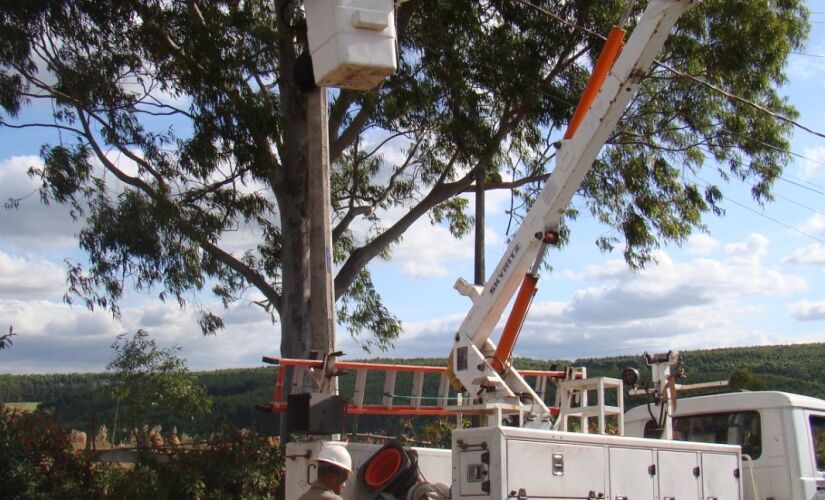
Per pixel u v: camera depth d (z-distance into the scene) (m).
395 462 7.09
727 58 16.02
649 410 8.50
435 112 16.17
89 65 14.23
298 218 14.41
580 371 8.59
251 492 10.59
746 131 16.80
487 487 6.21
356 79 6.54
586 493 6.61
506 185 17.11
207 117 14.00
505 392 7.79
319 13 6.53
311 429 7.02
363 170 17.75
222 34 14.02
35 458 10.19
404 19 15.23
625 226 17.41
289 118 14.45
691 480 7.44
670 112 16.97
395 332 18.66
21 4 13.38
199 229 14.59
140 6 13.95
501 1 15.51
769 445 8.59
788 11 16.53
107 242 14.23
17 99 14.23
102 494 10.06
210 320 15.77
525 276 8.00
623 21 7.89
